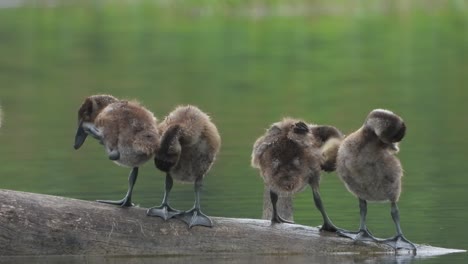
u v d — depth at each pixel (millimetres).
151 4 56438
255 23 47000
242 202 15312
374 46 39906
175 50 40062
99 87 31031
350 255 12180
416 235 13188
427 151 20203
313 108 26188
